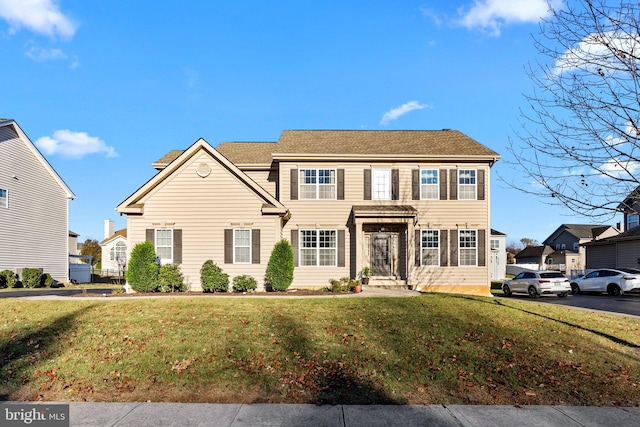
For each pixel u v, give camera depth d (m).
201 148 18.70
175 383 6.88
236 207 18.59
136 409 6.00
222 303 12.81
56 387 6.82
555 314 12.72
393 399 6.35
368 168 21.11
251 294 15.95
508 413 5.88
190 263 18.41
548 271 22.88
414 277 20.72
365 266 20.92
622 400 6.41
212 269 17.48
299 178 20.97
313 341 8.84
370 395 6.48
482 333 9.63
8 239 25.00
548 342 9.20
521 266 51.16
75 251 47.22
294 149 21.16
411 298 14.05
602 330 10.84
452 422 5.58
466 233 21.11
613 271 24.39
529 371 7.46
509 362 7.85
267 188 22.27
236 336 9.10
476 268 20.94
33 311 12.00
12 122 25.11
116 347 8.48
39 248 27.81
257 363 7.65
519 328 10.28
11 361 7.88
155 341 8.77
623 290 23.39
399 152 21.05
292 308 12.02
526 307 13.57
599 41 7.32
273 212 18.47
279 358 7.90
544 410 6.00
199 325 9.96
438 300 13.62
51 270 28.98
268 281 18.33
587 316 12.87
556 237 60.72
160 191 18.59
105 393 6.60
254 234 18.52
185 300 13.48
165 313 11.25
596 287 24.75
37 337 9.27
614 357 8.38
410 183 21.12
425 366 7.60
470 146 21.88
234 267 18.44
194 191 18.61
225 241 18.48
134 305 12.45
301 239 20.75
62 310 11.93
